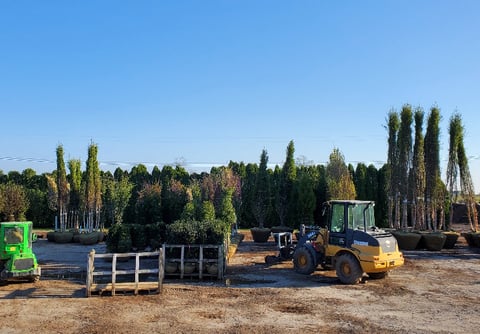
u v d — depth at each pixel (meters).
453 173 23.58
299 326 8.38
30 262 12.19
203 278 13.16
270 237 26.66
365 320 8.84
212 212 17.33
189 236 13.51
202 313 9.20
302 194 26.30
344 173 25.61
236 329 8.13
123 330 8.02
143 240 17.42
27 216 32.16
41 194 32.50
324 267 13.86
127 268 15.22
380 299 10.66
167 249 13.71
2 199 25.25
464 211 31.91
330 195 25.05
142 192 25.17
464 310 9.66
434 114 23.05
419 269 15.05
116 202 26.23
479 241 20.78
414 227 23.19
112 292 10.71
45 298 10.48
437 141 23.06
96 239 23.17
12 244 12.29
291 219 26.95
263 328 8.23
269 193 26.59
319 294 11.13
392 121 24.23
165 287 11.80
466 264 16.20
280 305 9.96
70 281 12.67
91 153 26.03
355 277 12.30
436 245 19.91
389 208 24.34
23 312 9.21
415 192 23.16
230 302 10.19
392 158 24.12
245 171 34.34
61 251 19.92
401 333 8.02
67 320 8.62
